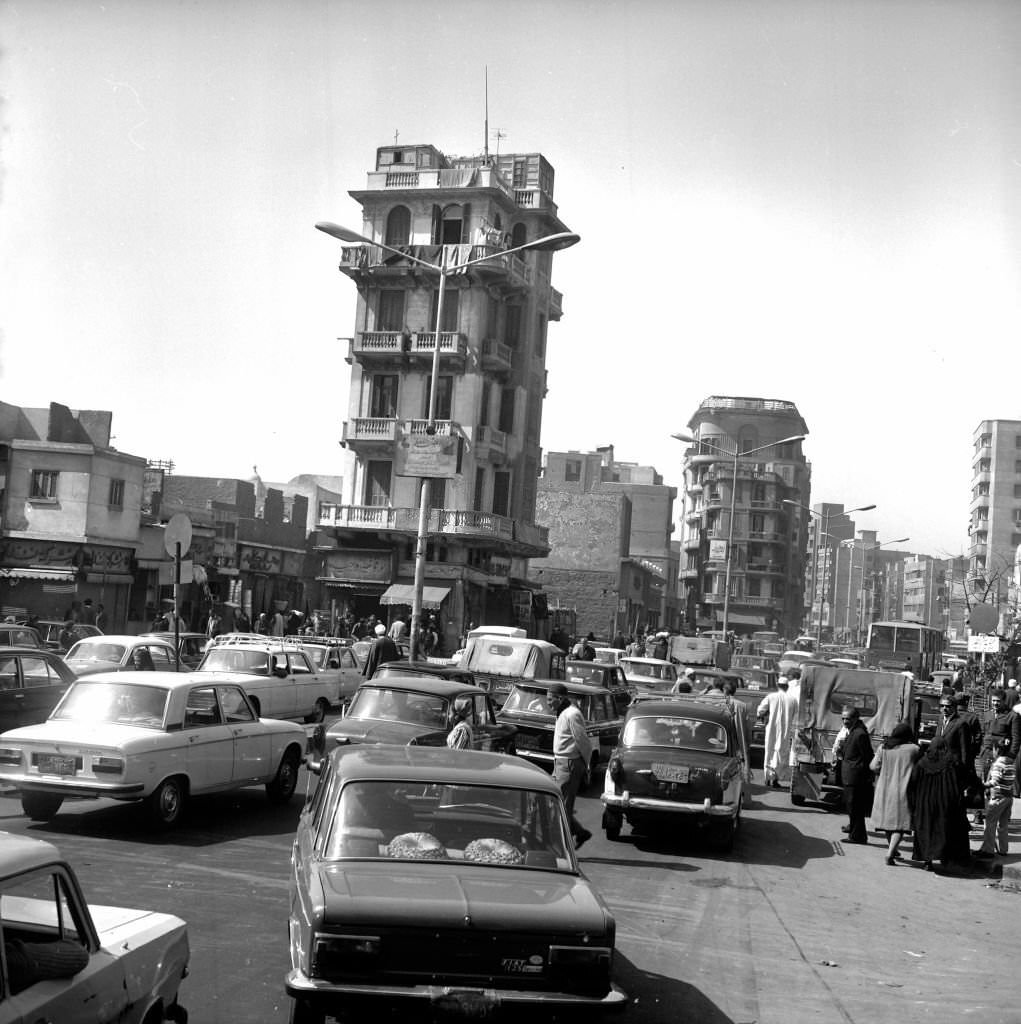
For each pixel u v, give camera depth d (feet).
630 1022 23.54
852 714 53.83
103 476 139.33
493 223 182.39
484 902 19.58
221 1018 21.52
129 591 148.05
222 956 25.43
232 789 44.37
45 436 142.92
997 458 383.65
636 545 339.77
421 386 180.96
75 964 14.24
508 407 189.67
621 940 30.48
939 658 193.98
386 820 21.83
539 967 19.19
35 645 66.13
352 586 178.19
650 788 47.06
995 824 49.49
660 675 100.27
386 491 181.27
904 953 31.86
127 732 39.86
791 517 380.37
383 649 76.84
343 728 46.37
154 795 39.50
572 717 43.16
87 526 136.56
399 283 182.19
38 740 38.93
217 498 203.21
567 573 271.49
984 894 42.16
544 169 198.70
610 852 44.98
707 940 31.37
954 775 46.93
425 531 96.73
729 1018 24.48
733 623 366.84
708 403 389.19
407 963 18.94
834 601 625.00
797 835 53.11
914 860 48.32
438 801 22.26
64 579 133.28
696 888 38.81
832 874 43.86
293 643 92.17
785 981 27.84
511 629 109.91
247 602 180.96
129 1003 15.43
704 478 381.40
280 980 24.13
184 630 105.60
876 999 26.89
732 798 46.96
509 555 193.36
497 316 187.52
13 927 13.83
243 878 33.58
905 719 66.18
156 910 28.86
